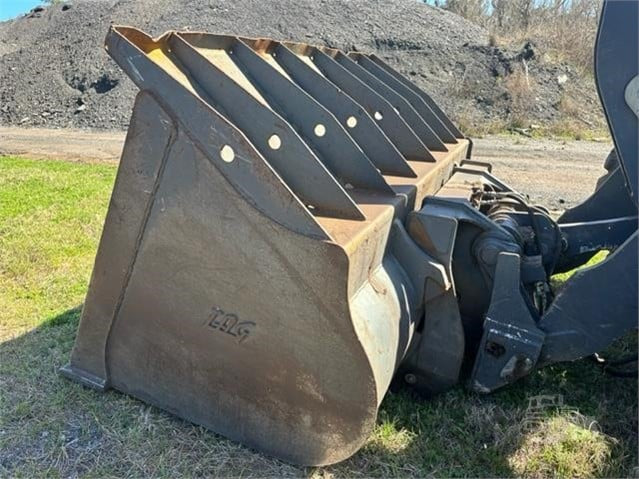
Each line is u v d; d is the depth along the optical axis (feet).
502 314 8.41
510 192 11.74
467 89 44.73
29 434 8.59
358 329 7.16
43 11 69.21
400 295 8.25
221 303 7.84
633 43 6.67
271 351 7.70
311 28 53.21
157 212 7.88
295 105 9.11
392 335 7.79
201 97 7.82
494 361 8.53
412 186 9.43
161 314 8.37
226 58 9.23
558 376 10.18
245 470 8.00
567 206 22.49
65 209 20.11
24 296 13.29
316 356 7.45
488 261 8.73
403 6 57.88
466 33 54.34
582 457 8.12
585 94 43.86
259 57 9.32
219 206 7.43
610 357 10.94
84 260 15.47
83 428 8.70
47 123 47.65
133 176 7.86
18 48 63.41
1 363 10.37
